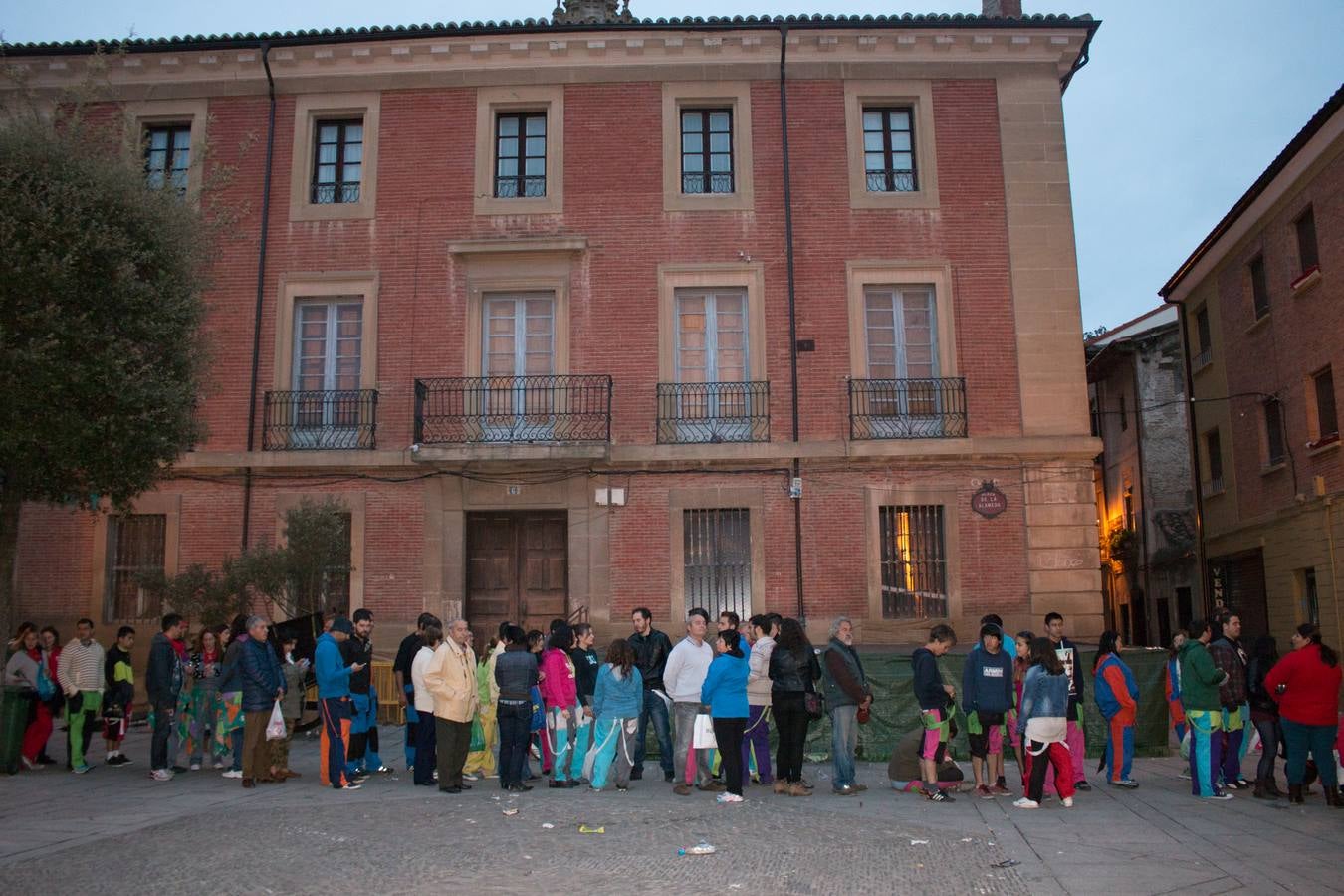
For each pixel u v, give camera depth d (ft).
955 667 41.78
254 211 60.70
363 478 57.88
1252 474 70.49
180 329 38.73
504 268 59.41
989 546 56.49
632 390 58.13
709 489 57.16
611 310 58.75
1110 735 35.91
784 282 58.75
